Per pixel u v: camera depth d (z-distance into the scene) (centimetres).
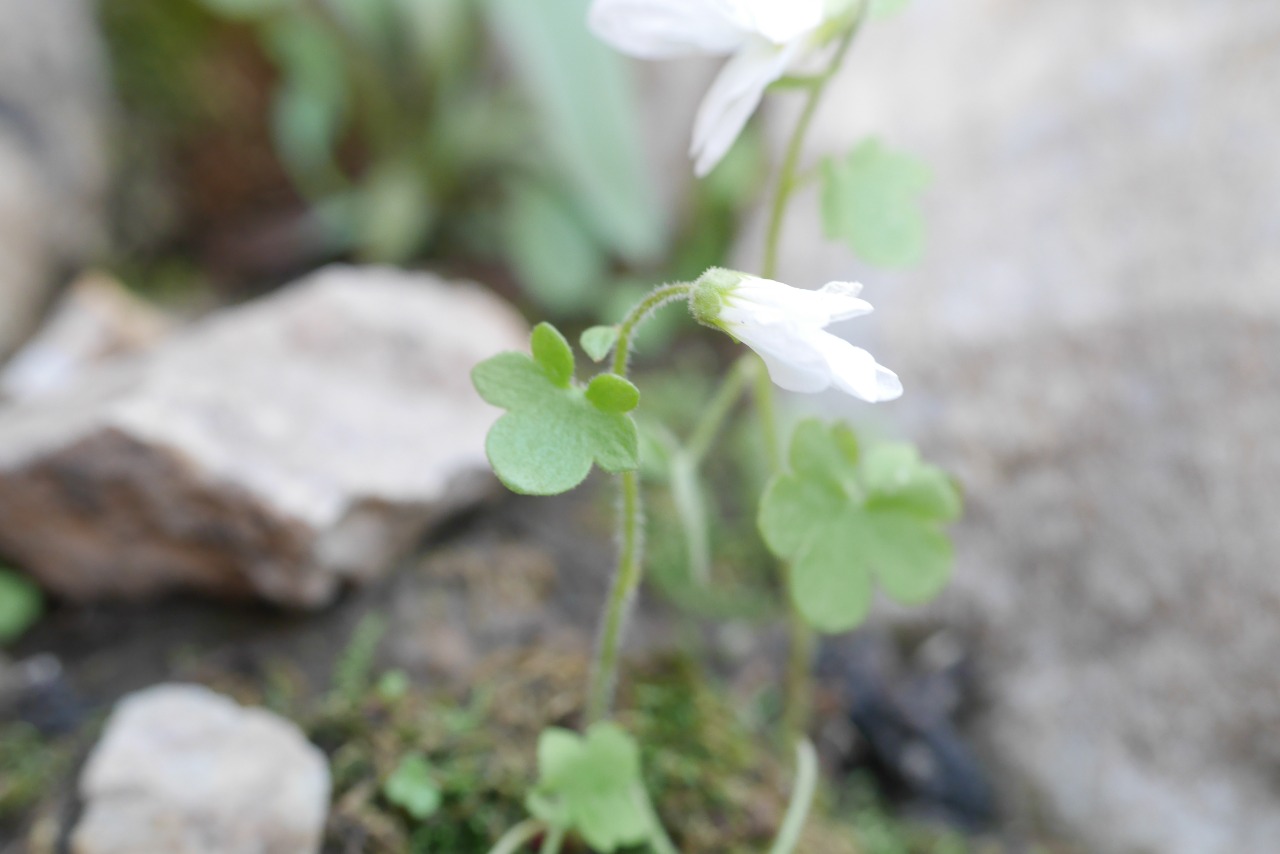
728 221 37
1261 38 26
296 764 23
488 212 39
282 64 37
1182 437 25
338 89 37
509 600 27
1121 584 26
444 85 37
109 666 26
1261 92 26
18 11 32
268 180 39
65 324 30
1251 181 25
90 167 34
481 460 27
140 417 25
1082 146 27
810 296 21
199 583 26
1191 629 25
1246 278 25
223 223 39
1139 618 25
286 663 25
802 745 24
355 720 24
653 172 38
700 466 31
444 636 26
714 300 21
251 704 25
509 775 24
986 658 26
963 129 28
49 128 33
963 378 27
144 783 23
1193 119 26
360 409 27
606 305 37
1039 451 26
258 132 38
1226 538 25
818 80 23
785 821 24
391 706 25
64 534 26
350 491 25
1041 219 27
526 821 24
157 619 26
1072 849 25
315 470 25
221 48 37
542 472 21
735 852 24
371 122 39
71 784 24
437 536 27
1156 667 25
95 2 35
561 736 23
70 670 26
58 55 34
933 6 30
